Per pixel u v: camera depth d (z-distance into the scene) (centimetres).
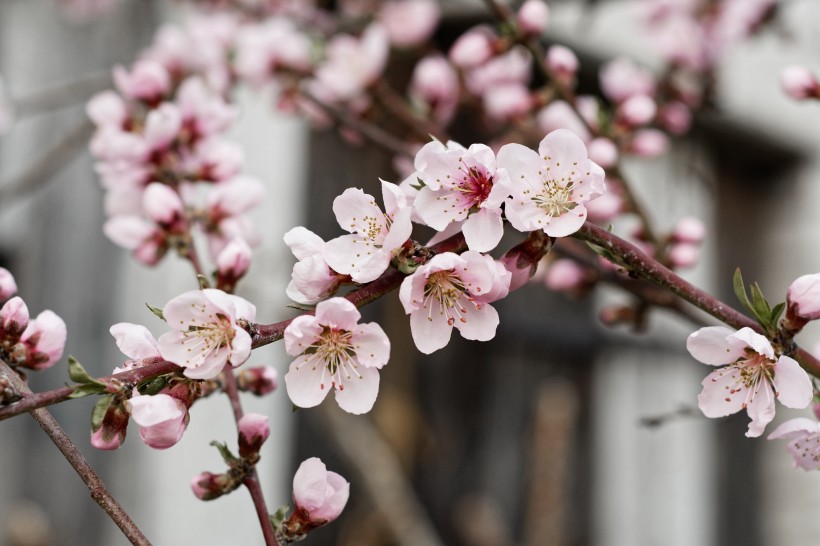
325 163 154
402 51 148
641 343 193
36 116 148
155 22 151
